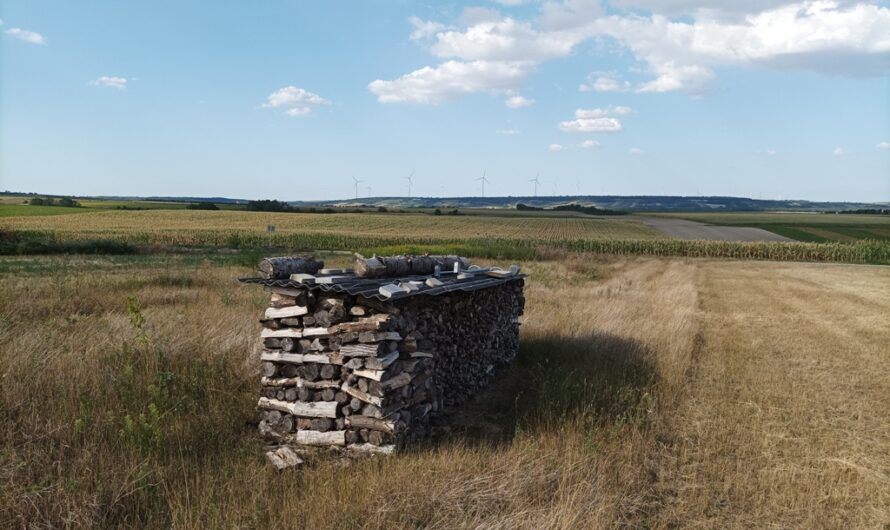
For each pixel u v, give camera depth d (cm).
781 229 9600
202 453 615
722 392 963
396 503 514
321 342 686
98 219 8219
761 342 1406
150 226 7269
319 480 555
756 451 715
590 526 499
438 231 8025
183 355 851
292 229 7612
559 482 577
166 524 482
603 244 5938
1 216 8388
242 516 483
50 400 652
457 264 1009
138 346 861
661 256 5638
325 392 669
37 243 3850
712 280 3144
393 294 637
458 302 895
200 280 1934
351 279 751
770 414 861
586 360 1091
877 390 1011
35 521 466
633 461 654
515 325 1202
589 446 657
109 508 492
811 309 2016
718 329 1584
